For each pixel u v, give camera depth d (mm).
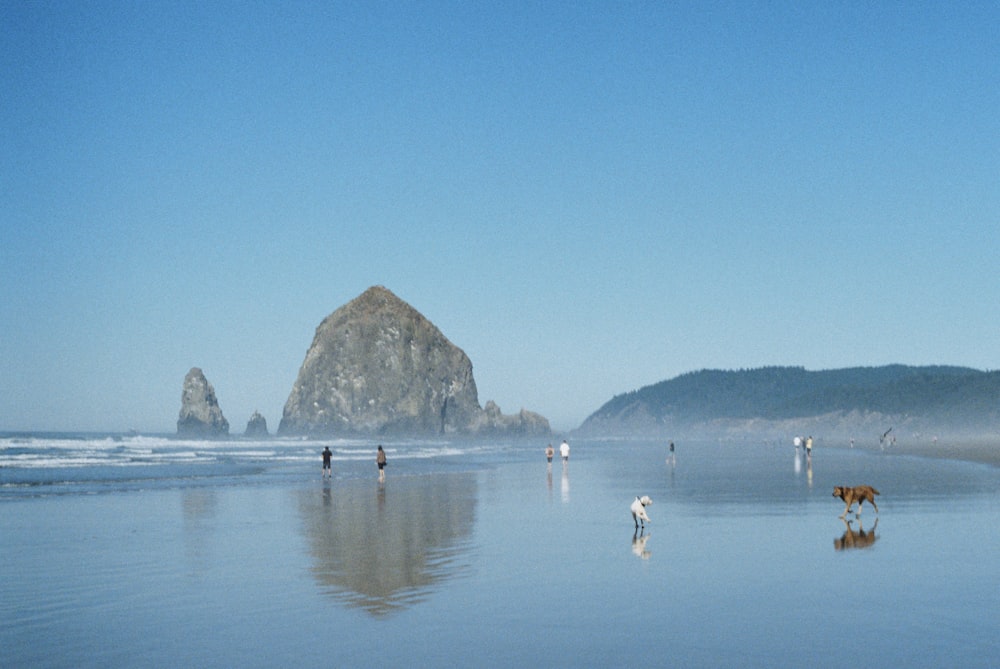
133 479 39344
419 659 8297
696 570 13250
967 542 16078
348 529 19766
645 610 10344
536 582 12430
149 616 10461
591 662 8094
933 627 9289
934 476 38125
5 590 12258
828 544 16047
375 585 12398
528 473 46281
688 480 37500
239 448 95750
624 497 28625
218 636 9391
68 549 16609
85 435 176625
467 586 12203
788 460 62594
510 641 8938
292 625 9867
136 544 17281
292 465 56375
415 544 16984
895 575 12555
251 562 14781
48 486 34812
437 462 63406
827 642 8688
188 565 14500
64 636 9477
